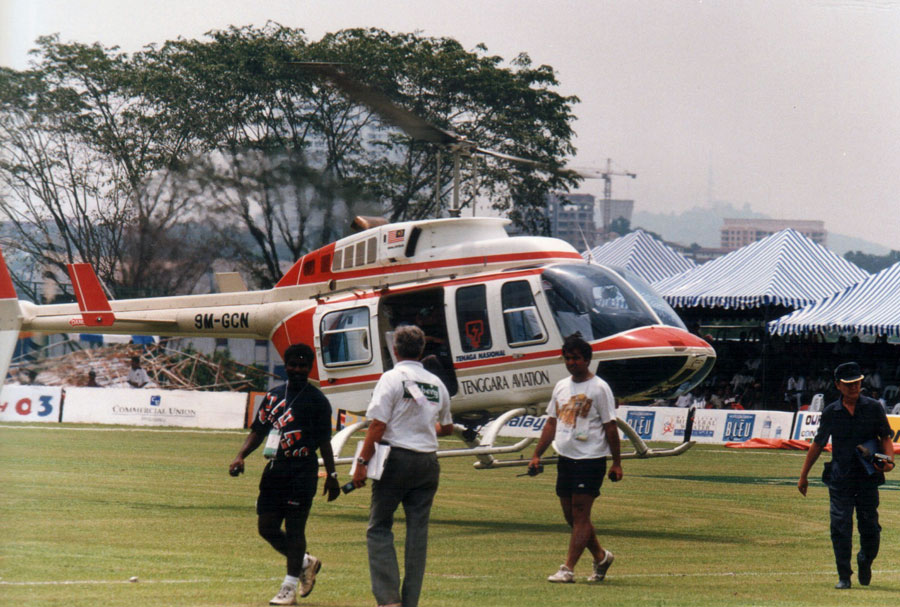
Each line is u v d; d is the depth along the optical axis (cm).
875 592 1436
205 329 2877
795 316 4166
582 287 2192
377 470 1150
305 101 5178
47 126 5200
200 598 1247
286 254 5331
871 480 1479
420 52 4316
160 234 5338
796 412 4141
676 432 4356
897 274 4278
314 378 2455
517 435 4231
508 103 3850
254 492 2400
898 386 4188
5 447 3359
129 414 4669
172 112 5212
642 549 1781
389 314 2364
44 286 5341
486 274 2269
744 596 1362
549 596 1323
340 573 1483
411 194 5194
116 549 1597
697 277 4306
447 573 1503
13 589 1255
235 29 5138
